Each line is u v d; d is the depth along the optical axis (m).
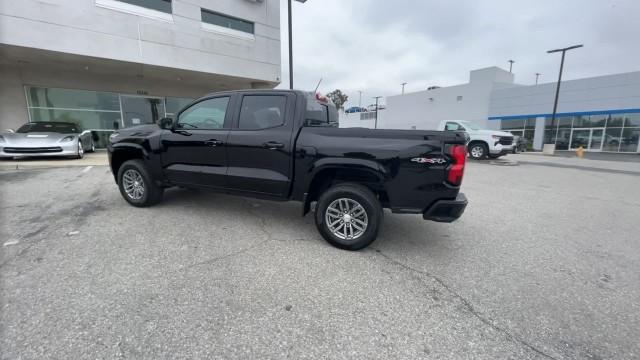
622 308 2.40
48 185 6.19
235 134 3.84
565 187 7.57
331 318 2.19
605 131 23.52
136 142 4.50
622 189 7.45
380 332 2.06
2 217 4.15
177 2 12.95
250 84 17.62
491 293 2.58
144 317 2.12
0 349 1.76
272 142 3.61
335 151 3.30
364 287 2.61
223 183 4.02
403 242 3.67
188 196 5.48
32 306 2.18
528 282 2.78
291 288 2.56
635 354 1.91
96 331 1.96
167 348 1.84
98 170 8.09
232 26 14.93
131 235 3.59
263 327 2.06
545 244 3.71
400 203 3.19
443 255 3.32
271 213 4.64
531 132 27.08
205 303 2.30
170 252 3.17
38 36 10.16
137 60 12.14
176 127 4.30
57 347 1.80
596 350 1.94
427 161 3.01
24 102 12.77
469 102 31.06
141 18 12.09
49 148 9.00
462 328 2.12
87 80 13.96
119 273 2.70
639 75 21.61
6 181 6.56
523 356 1.87
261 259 3.08
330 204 3.37
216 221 4.20
